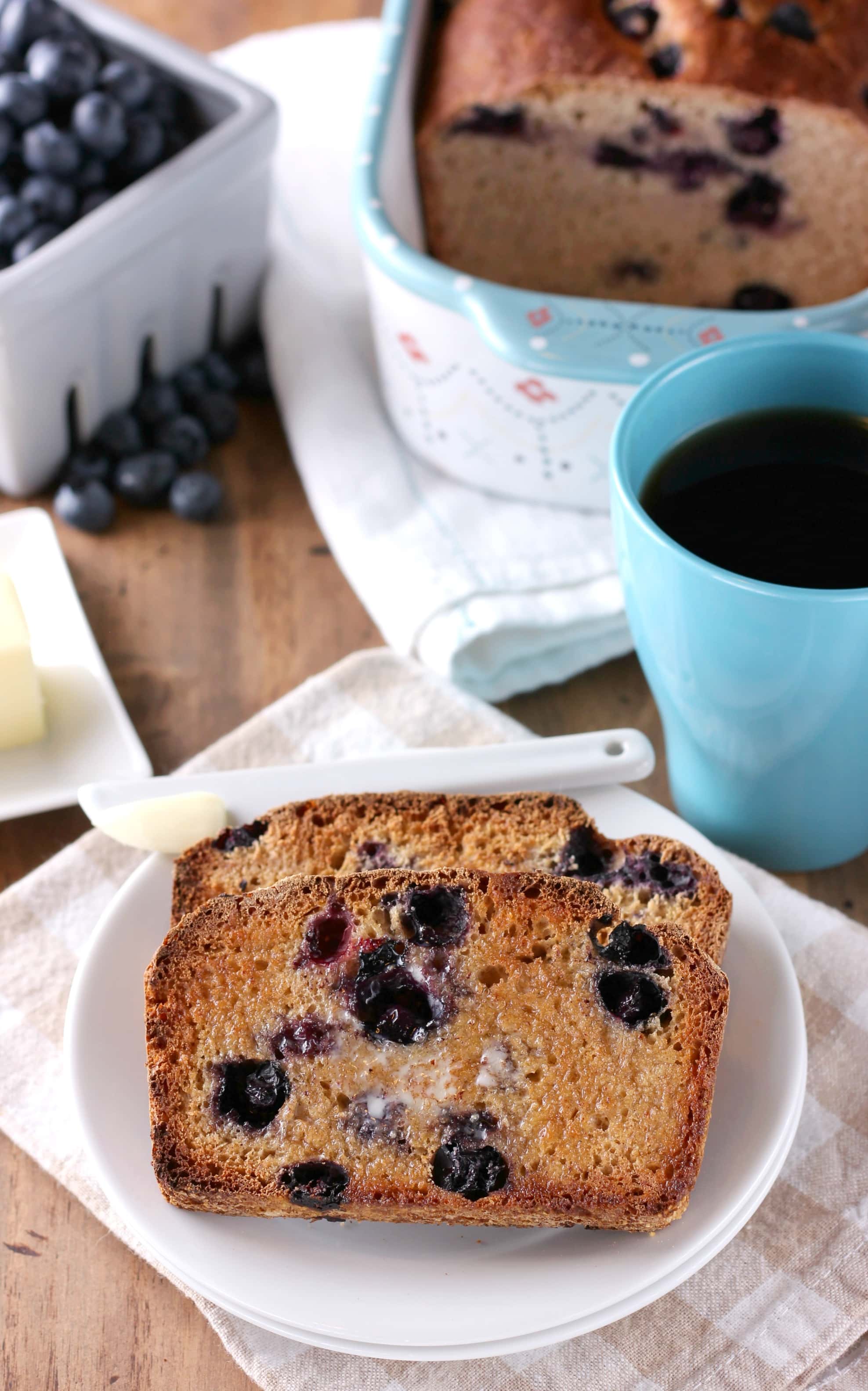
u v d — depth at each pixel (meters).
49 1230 0.58
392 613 0.68
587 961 0.57
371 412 0.73
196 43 0.85
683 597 0.57
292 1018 0.57
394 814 0.61
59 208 0.71
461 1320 0.54
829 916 0.62
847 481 0.61
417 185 0.73
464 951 0.57
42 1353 0.56
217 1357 0.56
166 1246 0.55
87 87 0.72
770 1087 0.57
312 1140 0.56
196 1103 0.56
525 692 0.69
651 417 0.60
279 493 0.74
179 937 0.57
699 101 0.68
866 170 0.69
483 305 0.65
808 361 0.61
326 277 0.77
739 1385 0.56
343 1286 0.54
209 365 0.76
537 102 0.69
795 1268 0.57
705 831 0.65
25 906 0.62
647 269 0.74
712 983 0.57
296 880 0.58
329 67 0.82
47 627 0.68
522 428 0.69
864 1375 0.56
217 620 0.70
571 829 0.60
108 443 0.73
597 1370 0.56
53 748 0.65
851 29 0.69
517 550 0.70
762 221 0.71
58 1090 0.59
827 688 0.58
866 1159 0.58
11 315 0.67
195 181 0.70
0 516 0.70
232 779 0.62
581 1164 0.55
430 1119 0.56
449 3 0.74
